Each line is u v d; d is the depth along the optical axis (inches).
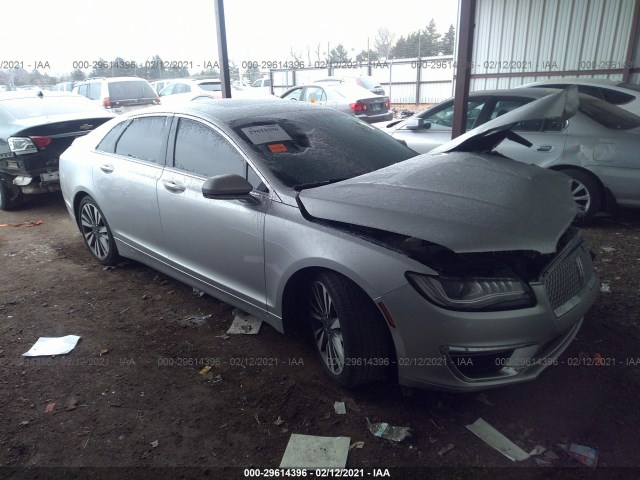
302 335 132.6
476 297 89.9
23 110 263.7
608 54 425.1
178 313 147.9
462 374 92.8
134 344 131.9
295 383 113.8
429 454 92.2
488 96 233.9
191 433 99.5
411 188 105.9
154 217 147.6
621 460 89.2
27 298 159.9
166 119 148.1
